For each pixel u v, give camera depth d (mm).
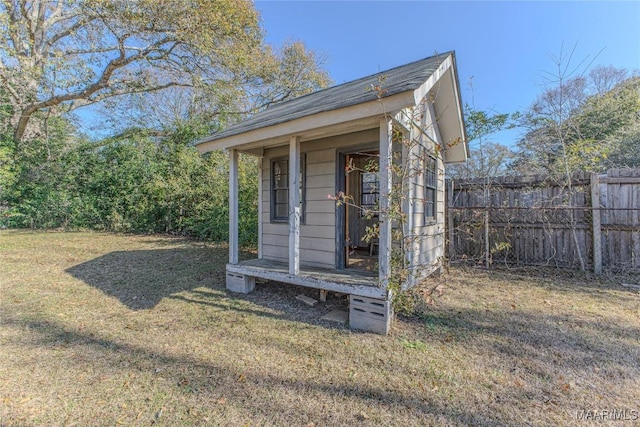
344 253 4547
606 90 9992
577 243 5598
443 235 5906
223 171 9945
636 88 9219
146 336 3104
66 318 3553
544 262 5945
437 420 1902
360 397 2131
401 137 3400
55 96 10516
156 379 2350
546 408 1997
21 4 9930
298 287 4891
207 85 11914
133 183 11156
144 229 11328
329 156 4543
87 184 11703
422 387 2238
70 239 9648
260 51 13531
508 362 2578
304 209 4836
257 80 14734
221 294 4543
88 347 2857
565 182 5633
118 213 11305
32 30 10297
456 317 3574
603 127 8375
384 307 3172
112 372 2443
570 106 8109
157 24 9586
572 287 4719
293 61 15594
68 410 1997
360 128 3484
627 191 5219
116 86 11461
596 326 3273
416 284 3949
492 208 6109
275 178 5336
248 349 2834
